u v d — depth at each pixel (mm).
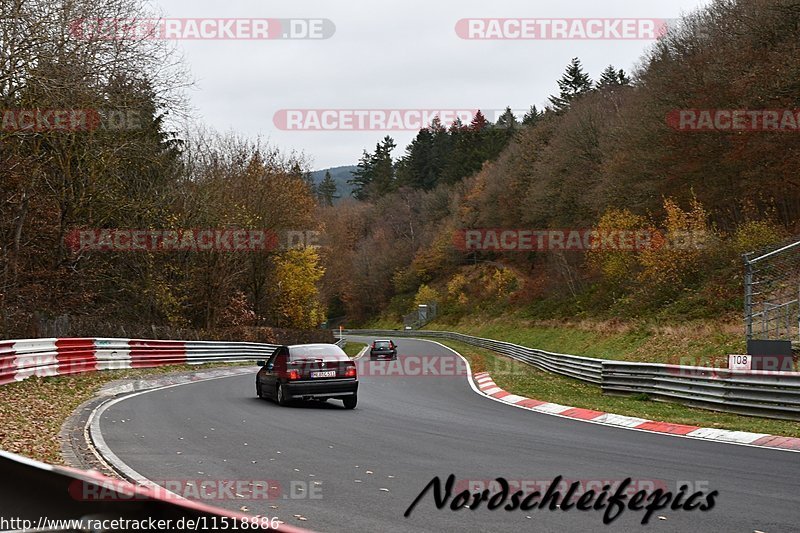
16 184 28234
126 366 24516
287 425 13109
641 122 39250
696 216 33250
